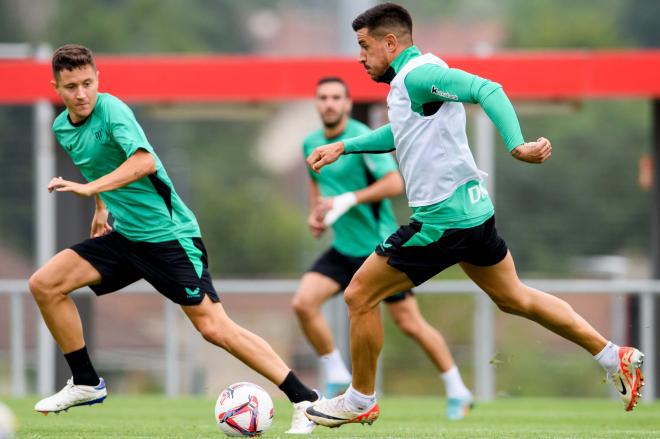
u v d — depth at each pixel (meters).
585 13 105.00
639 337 34.62
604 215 80.56
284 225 91.56
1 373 51.31
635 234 79.25
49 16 106.56
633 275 78.19
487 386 34.88
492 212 18.67
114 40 106.19
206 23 118.94
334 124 28.92
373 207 28.67
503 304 19.38
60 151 37.09
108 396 35.91
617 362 19.25
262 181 100.25
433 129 18.03
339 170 28.89
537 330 49.16
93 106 19.83
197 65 35.25
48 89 35.75
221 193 94.56
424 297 49.31
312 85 35.12
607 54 34.94
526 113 38.50
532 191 80.38
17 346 35.28
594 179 81.25
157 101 36.44
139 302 76.06
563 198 80.44
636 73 34.84
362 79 34.94
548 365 47.81
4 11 105.38
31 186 79.25
